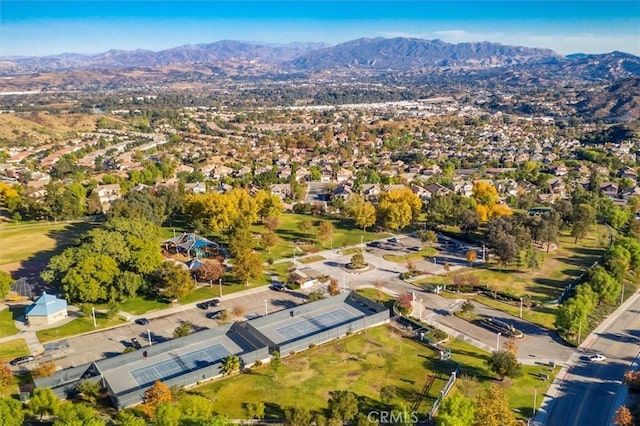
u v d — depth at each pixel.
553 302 127.56
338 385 92.69
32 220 195.00
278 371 96.94
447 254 162.38
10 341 109.00
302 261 156.50
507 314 121.69
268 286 138.25
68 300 124.75
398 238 177.50
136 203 177.38
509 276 144.00
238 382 93.88
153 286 131.75
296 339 109.56
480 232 181.25
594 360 100.75
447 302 128.25
